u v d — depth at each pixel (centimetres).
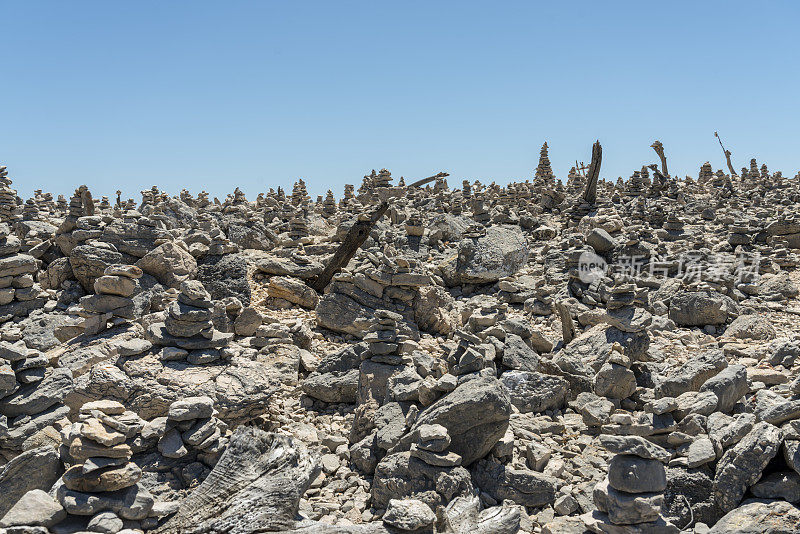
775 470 937
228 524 821
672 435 1042
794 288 2155
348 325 1889
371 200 4766
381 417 1173
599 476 1062
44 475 920
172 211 3628
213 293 2030
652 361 1566
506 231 2575
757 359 1541
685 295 1917
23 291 1970
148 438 1028
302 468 879
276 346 1595
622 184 5381
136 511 809
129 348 1252
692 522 938
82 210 2277
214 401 1184
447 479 972
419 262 2316
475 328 1567
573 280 2238
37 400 1101
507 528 909
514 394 1310
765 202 4116
